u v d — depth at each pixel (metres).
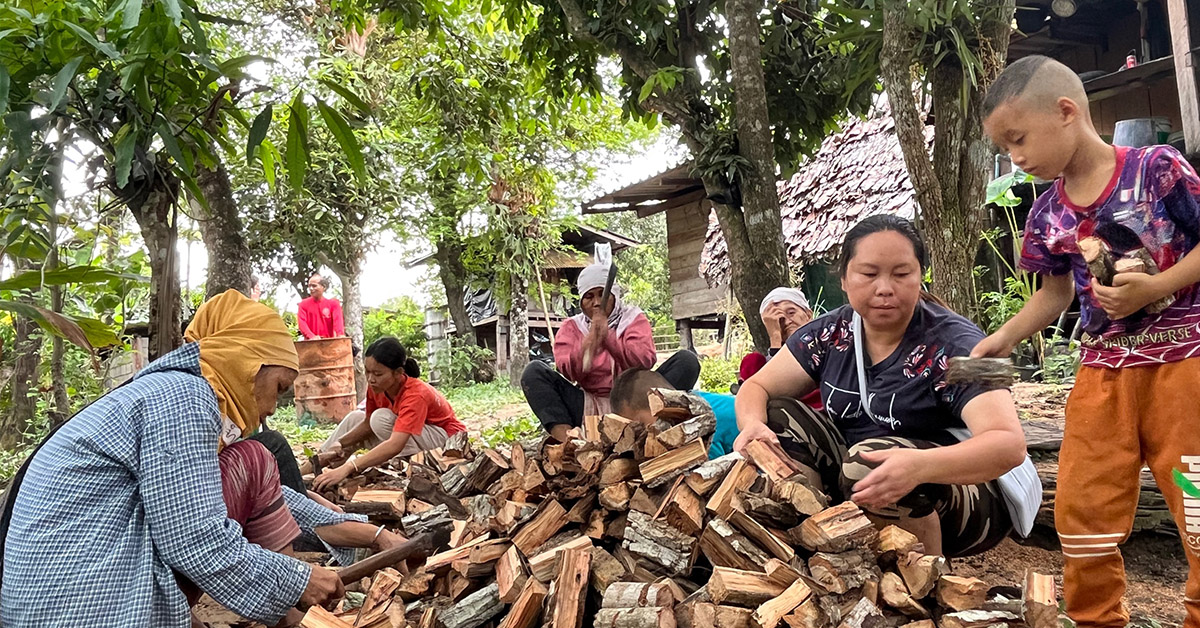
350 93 4.07
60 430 2.17
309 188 14.25
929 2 4.34
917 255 2.19
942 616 1.84
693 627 1.89
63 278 3.88
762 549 2.00
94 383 8.05
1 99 3.02
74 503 2.06
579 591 2.10
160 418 2.12
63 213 4.30
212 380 2.29
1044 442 4.10
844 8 5.19
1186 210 2.10
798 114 6.06
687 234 14.62
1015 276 7.66
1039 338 7.05
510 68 7.59
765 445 2.12
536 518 2.33
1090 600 2.31
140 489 2.10
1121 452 2.24
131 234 7.36
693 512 2.07
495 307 19.20
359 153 4.12
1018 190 8.61
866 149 10.55
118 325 6.40
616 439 2.32
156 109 3.43
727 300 12.43
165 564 2.11
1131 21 9.85
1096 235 2.21
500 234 15.62
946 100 4.74
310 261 16.47
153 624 2.07
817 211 10.66
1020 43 10.23
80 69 3.37
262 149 4.29
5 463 6.25
